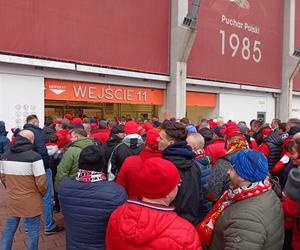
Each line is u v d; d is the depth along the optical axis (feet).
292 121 20.33
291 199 7.76
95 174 8.03
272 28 66.23
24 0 33.71
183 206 8.45
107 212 7.63
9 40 32.76
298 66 67.46
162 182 5.51
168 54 48.93
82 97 40.16
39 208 12.51
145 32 45.75
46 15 35.45
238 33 58.75
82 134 14.73
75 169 14.07
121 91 44.34
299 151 8.73
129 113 51.80
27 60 33.76
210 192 9.75
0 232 16.10
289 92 68.95
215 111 57.06
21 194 12.14
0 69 32.68
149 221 5.33
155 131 10.02
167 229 5.27
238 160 6.68
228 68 57.16
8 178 12.25
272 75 66.95
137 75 44.52
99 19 40.42
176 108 48.34
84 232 7.79
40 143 15.84
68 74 38.27
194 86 52.60
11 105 33.45
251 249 6.08
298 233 7.98
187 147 9.21
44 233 16.26
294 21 69.05
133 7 44.19
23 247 14.57
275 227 6.41
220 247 6.82
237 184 6.75
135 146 14.12
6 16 32.48
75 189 7.91
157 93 48.93
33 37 34.47
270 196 6.65
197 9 47.21
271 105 68.39
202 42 52.47
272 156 16.49
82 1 38.60
